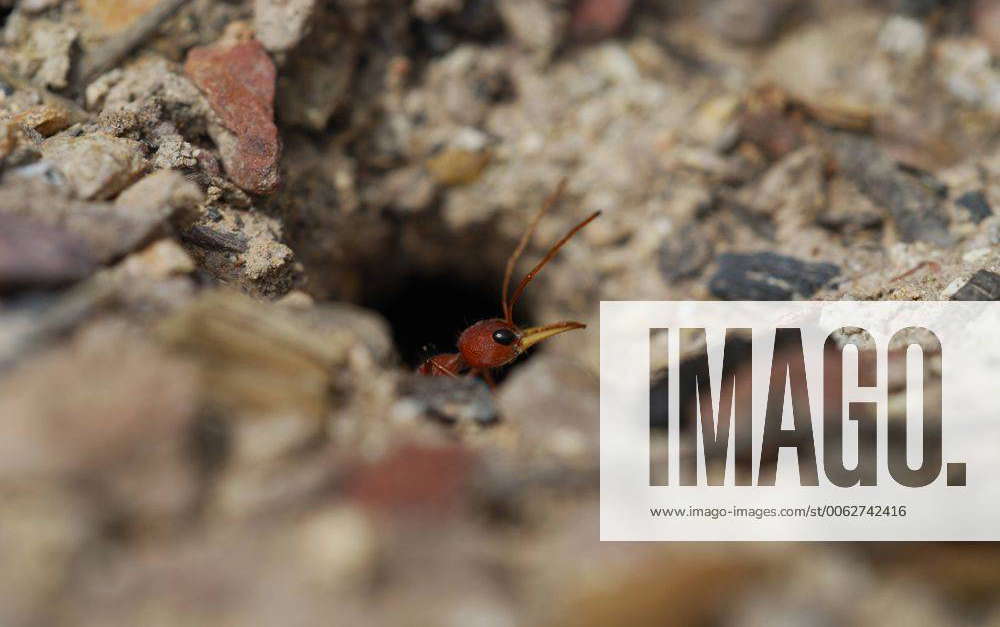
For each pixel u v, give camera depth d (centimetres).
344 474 11
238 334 11
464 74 14
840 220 14
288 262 13
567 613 10
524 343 13
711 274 14
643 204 14
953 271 13
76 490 10
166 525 10
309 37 13
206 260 13
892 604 10
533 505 11
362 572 10
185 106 13
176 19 13
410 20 14
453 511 10
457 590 10
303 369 11
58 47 13
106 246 11
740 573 10
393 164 14
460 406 11
